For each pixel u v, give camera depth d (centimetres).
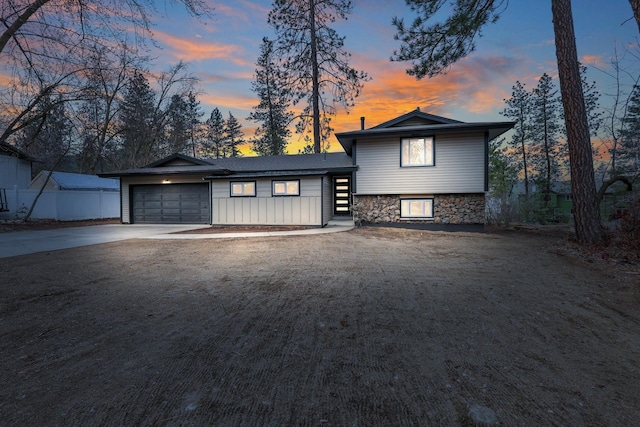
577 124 820
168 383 223
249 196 1381
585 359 256
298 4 1978
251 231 1198
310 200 1311
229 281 501
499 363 249
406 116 1350
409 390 213
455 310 367
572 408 193
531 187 2998
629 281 484
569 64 827
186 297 421
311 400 203
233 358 260
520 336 299
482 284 475
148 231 1230
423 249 794
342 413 190
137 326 326
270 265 615
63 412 191
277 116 2950
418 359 256
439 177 1276
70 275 536
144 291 447
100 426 179
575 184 826
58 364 250
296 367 245
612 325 325
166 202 1580
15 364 250
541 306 380
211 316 354
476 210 1251
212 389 216
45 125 1499
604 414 187
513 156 3005
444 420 183
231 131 4375
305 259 671
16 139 1545
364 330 314
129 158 3039
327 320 341
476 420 182
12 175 2133
